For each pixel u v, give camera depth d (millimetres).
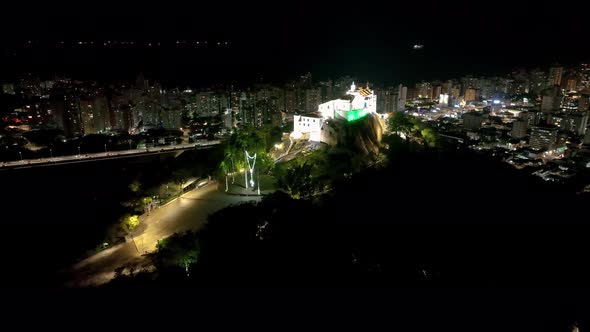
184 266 75000
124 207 98438
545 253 97875
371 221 98500
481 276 85062
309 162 116625
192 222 94125
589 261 94812
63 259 82438
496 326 70938
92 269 79062
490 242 100000
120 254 84188
